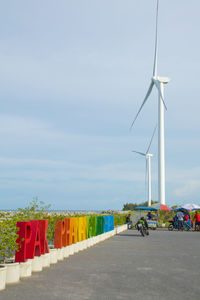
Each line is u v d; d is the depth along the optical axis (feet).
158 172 165.27
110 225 87.51
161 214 147.64
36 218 39.37
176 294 23.73
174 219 117.80
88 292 23.84
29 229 29.73
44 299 21.70
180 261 39.96
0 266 26.76
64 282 27.07
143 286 26.13
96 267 34.76
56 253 38.04
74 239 47.06
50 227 43.57
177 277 29.91
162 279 28.94
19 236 28.30
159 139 164.86
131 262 38.75
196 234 94.68
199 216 115.03
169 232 105.19
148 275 30.68
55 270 32.60
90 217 60.44
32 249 29.48
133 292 24.14
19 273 27.89
